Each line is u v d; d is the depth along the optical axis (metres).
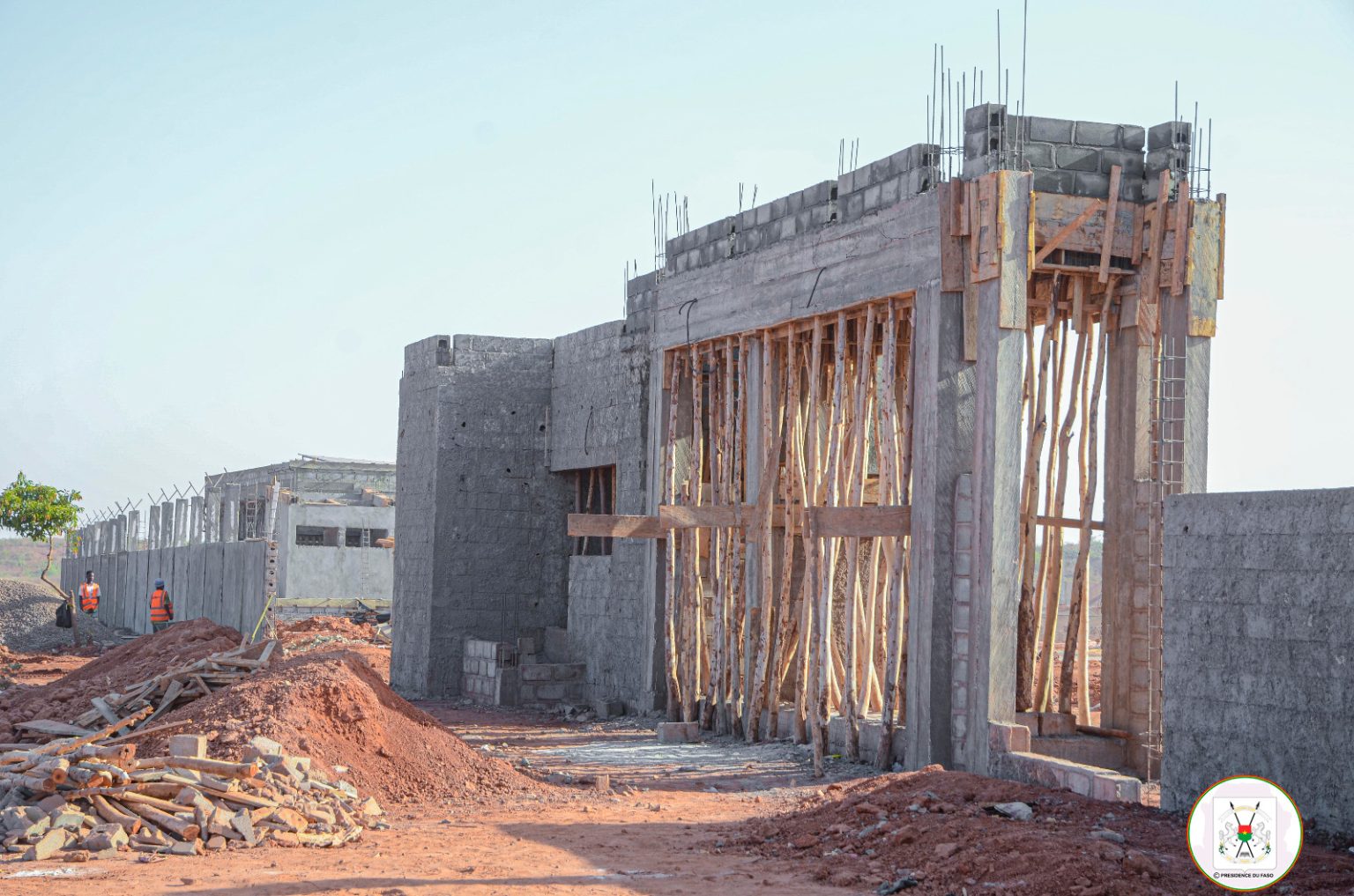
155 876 9.47
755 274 20.16
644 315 24.06
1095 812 11.77
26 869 9.63
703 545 21.95
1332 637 10.83
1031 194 15.64
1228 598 11.77
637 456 23.95
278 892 8.98
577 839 11.93
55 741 13.63
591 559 25.09
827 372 20.23
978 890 9.50
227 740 13.09
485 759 15.41
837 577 19.73
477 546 27.02
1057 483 16.84
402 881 9.62
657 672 22.64
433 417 27.16
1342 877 9.29
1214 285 16.17
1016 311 15.52
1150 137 16.62
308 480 47.41
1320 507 11.02
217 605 32.06
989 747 14.88
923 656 16.05
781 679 19.58
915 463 16.45
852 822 11.91
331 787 12.86
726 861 11.05
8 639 39.38
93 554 53.12
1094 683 25.59
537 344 27.59
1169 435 16.06
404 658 27.61
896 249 16.97
